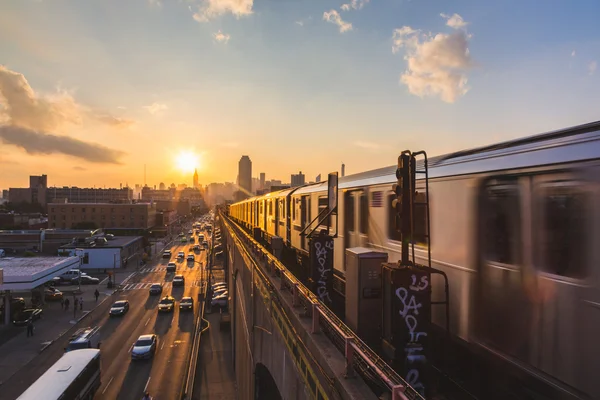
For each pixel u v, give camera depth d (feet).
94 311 119.44
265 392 45.21
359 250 19.34
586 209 11.68
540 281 13.20
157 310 121.49
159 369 77.92
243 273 60.44
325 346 17.11
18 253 187.11
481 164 16.15
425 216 19.99
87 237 213.46
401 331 14.62
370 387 13.73
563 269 12.40
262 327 37.14
